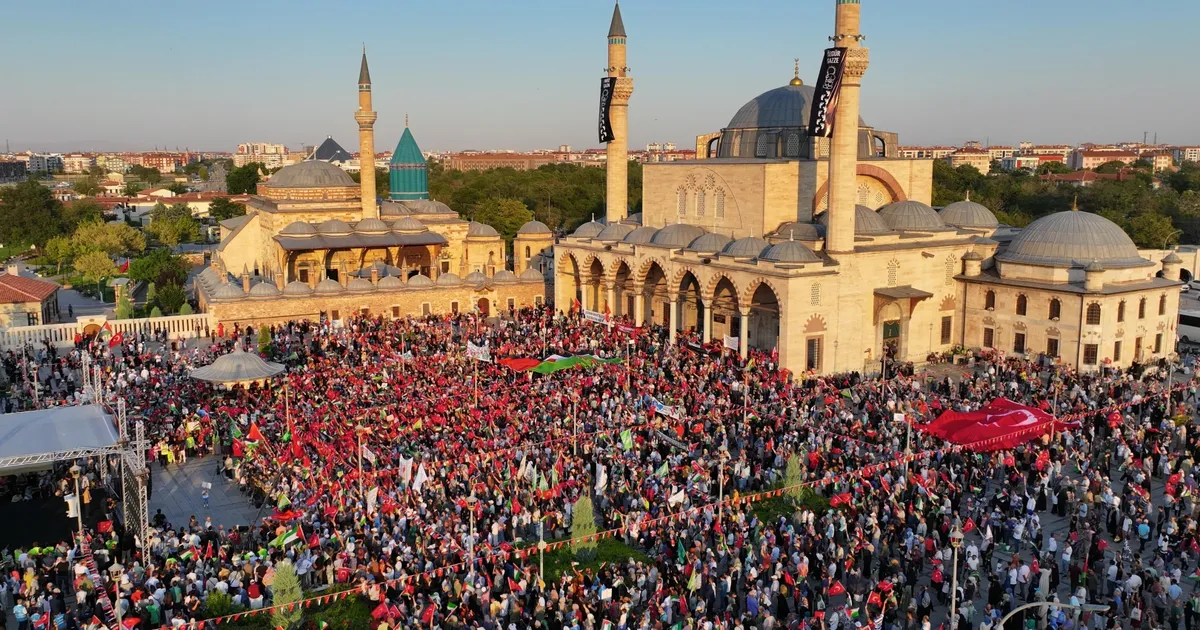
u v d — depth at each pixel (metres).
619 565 42.97
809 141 97.00
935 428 54.75
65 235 198.25
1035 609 38.22
